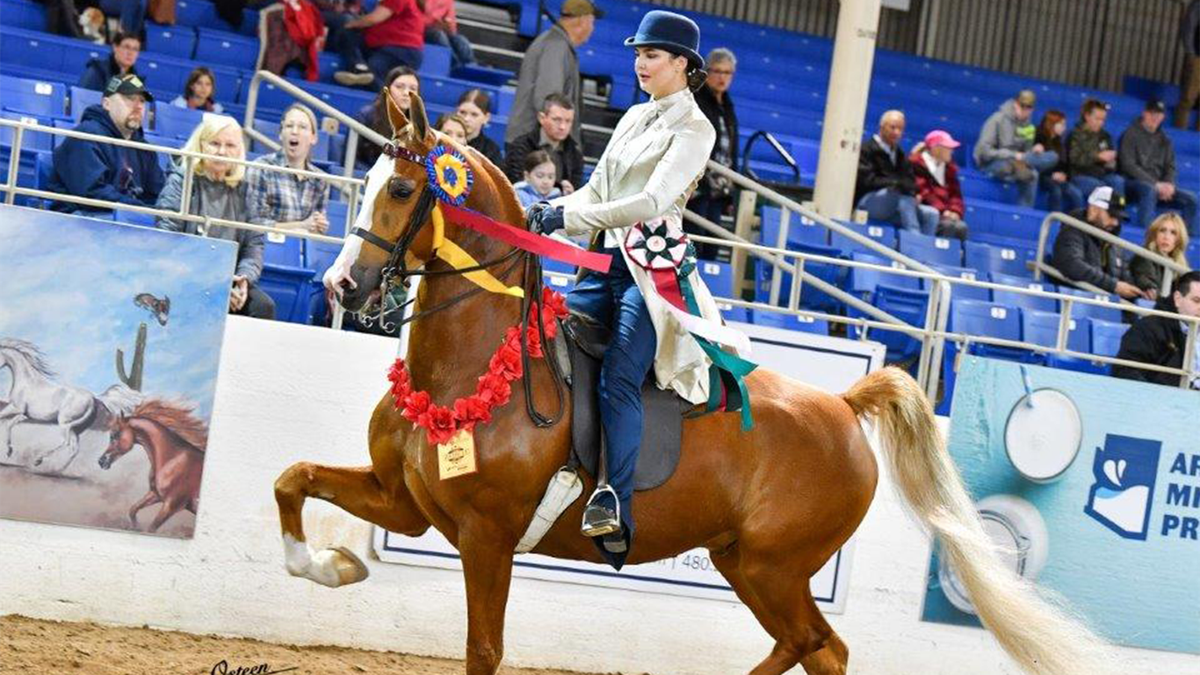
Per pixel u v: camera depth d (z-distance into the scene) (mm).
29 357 8555
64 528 8742
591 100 21359
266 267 10305
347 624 9281
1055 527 10336
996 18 28078
